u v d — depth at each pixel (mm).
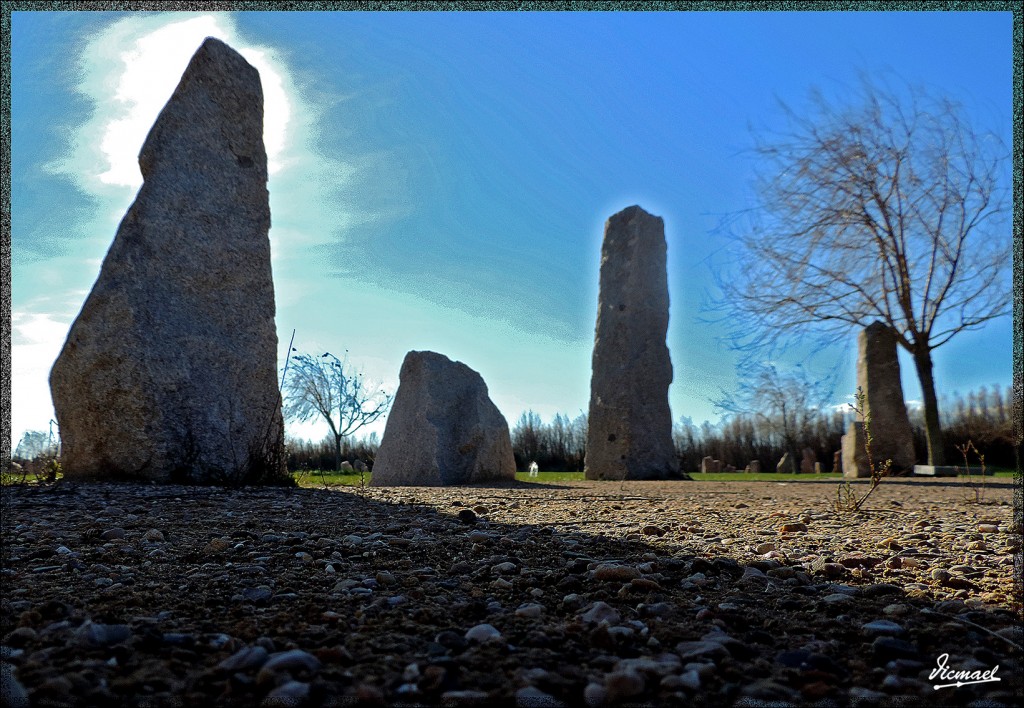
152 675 1792
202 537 3842
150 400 7082
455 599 2607
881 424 14516
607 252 15516
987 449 21516
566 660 1975
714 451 26406
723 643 2098
